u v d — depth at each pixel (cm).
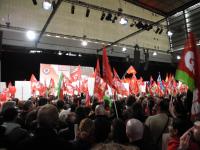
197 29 1383
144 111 488
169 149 230
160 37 1625
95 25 1326
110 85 407
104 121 246
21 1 1093
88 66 1714
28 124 379
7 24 1034
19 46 1306
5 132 286
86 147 235
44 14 1152
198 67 226
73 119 381
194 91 222
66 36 1227
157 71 2034
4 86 1115
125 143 232
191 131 208
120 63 1875
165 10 948
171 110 346
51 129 192
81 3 923
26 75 1559
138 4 949
